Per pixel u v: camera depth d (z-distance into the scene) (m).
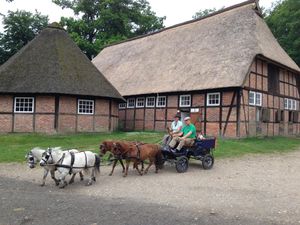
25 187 10.11
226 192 9.60
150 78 28.27
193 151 12.80
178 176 11.79
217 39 26.28
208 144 13.25
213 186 10.34
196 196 9.11
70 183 10.60
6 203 8.27
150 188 10.00
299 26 38.16
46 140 19.23
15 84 21.58
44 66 22.80
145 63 31.22
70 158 10.08
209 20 29.58
